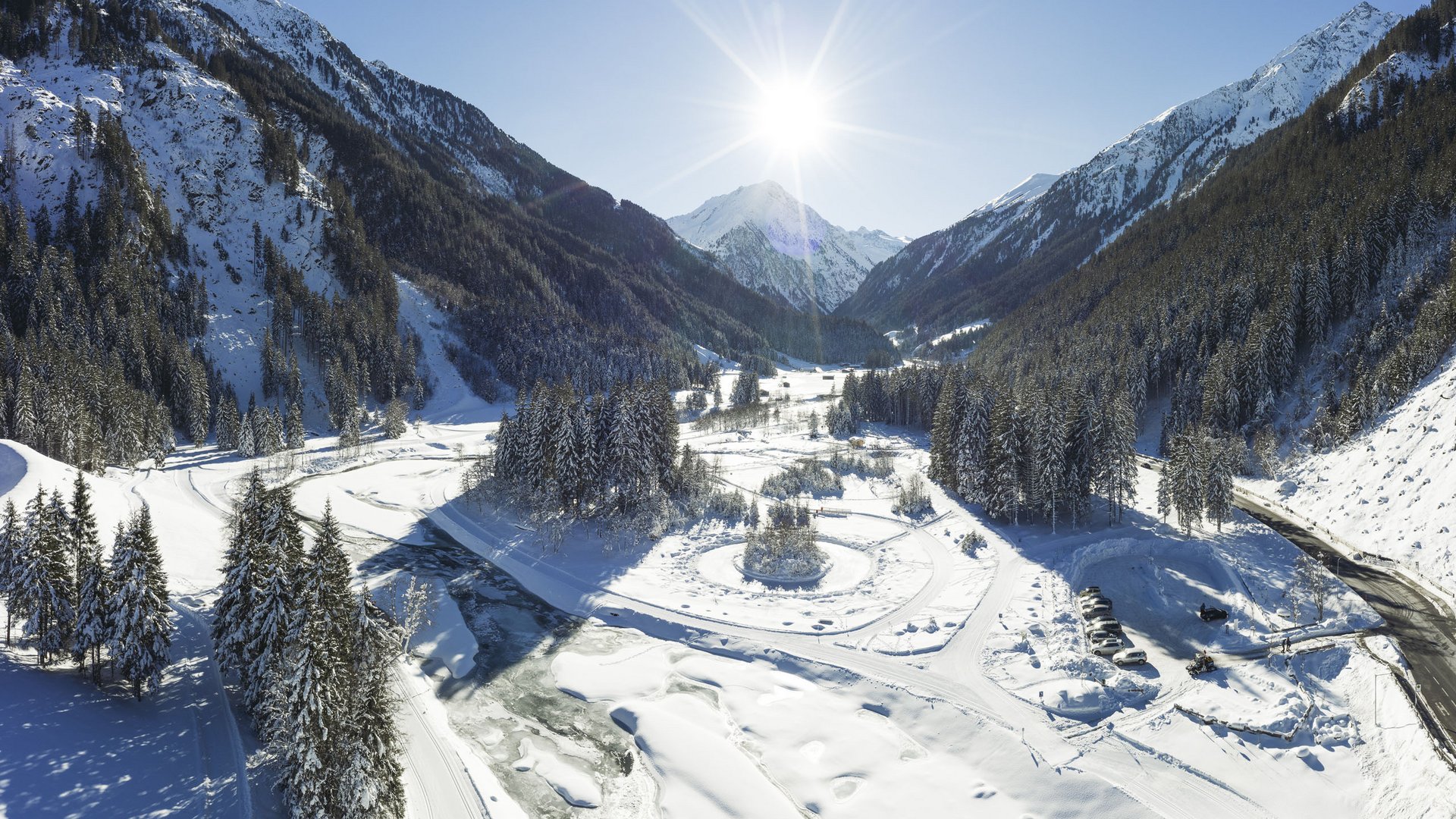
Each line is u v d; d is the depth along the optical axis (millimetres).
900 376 160500
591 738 44656
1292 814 35531
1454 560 57062
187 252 165750
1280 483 85688
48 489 64125
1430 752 35969
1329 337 106750
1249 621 55344
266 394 146625
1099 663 49281
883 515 87062
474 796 37625
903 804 38156
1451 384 74938
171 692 43656
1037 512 83062
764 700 48375
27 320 127375
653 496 84312
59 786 33406
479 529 81812
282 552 39094
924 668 50156
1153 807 36094
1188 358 121688
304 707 31906
